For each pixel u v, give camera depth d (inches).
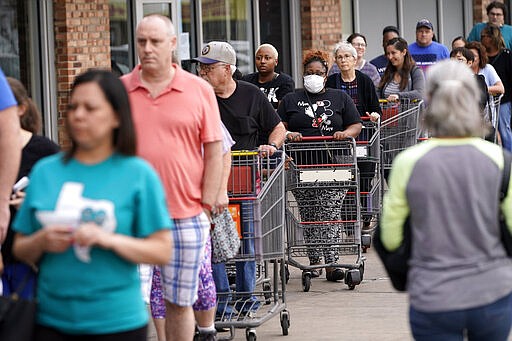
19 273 486.3
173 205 543.8
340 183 842.2
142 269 587.5
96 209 376.2
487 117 1106.7
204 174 559.2
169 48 546.3
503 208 410.9
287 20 1427.2
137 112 545.3
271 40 1416.1
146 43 540.4
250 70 1405.0
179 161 543.2
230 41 1380.4
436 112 414.0
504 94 1255.5
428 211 406.9
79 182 383.9
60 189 383.6
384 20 1572.3
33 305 384.5
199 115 550.3
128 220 383.6
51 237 373.1
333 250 852.6
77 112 382.0
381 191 1019.9
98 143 384.8
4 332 380.2
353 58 981.2
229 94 726.5
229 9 1375.5
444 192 406.0
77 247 378.6
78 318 380.8
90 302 380.5
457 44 1386.6
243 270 690.8
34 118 511.8
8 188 479.2
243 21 1391.5
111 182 383.2
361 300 787.4
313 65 896.3
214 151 557.3
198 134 552.4
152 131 543.2
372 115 955.3
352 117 882.1
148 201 386.0
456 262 405.4
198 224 551.2
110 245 374.0
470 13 1679.4
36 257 382.6
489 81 1198.9
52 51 1187.9
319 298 800.9
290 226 850.8
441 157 410.3
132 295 386.6
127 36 1277.1
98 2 1205.1
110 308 381.4
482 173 408.8
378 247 429.1
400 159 417.1
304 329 699.4
